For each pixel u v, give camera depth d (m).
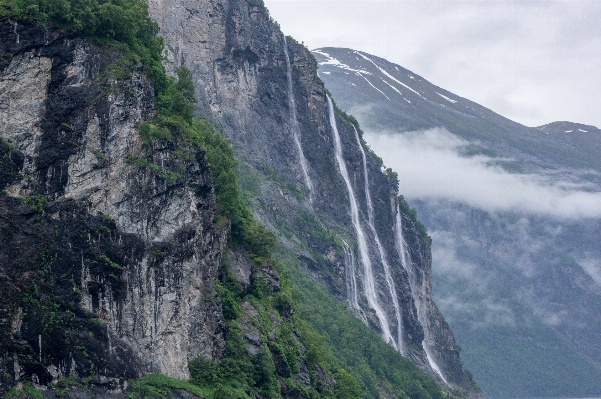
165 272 107.56
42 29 104.25
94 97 105.94
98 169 104.31
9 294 94.06
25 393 92.19
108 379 98.75
